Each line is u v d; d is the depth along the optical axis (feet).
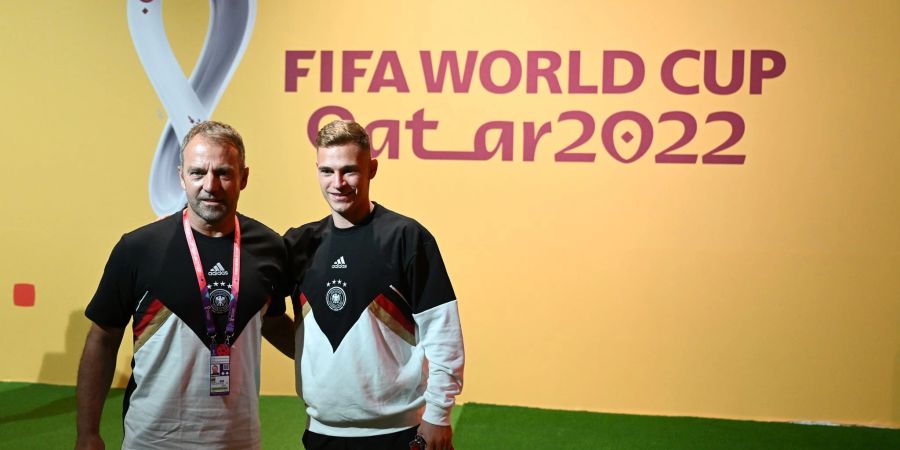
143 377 5.82
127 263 5.83
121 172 13.37
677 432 11.89
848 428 12.17
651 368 12.64
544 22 12.42
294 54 12.95
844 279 12.15
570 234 12.63
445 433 5.96
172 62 13.14
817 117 12.01
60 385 13.74
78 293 13.64
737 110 12.14
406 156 12.87
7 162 13.60
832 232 12.12
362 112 12.90
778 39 11.98
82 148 13.42
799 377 12.37
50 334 13.76
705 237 12.36
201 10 13.01
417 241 6.09
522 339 12.89
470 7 12.57
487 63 12.58
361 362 6.01
